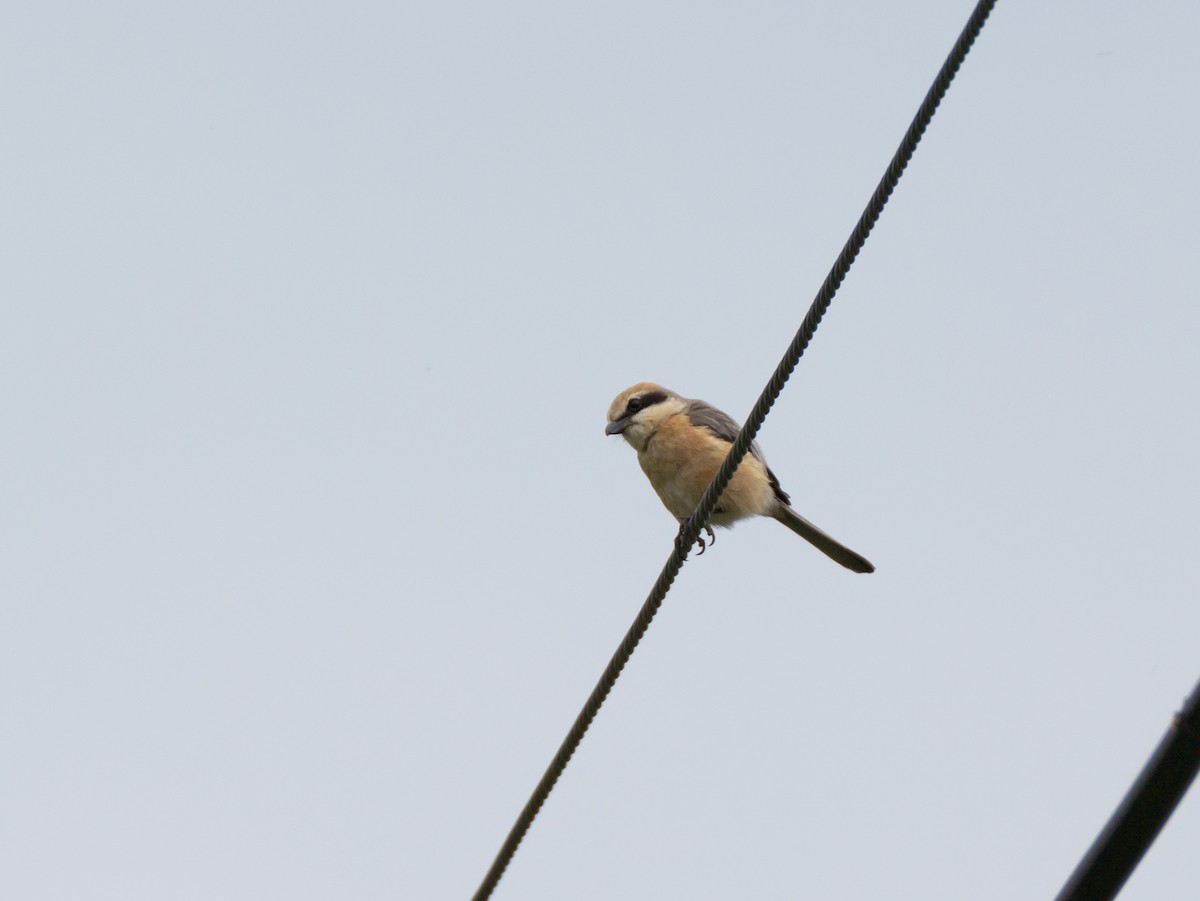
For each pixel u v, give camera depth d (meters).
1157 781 5.57
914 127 7.87
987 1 7.25
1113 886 5.71
